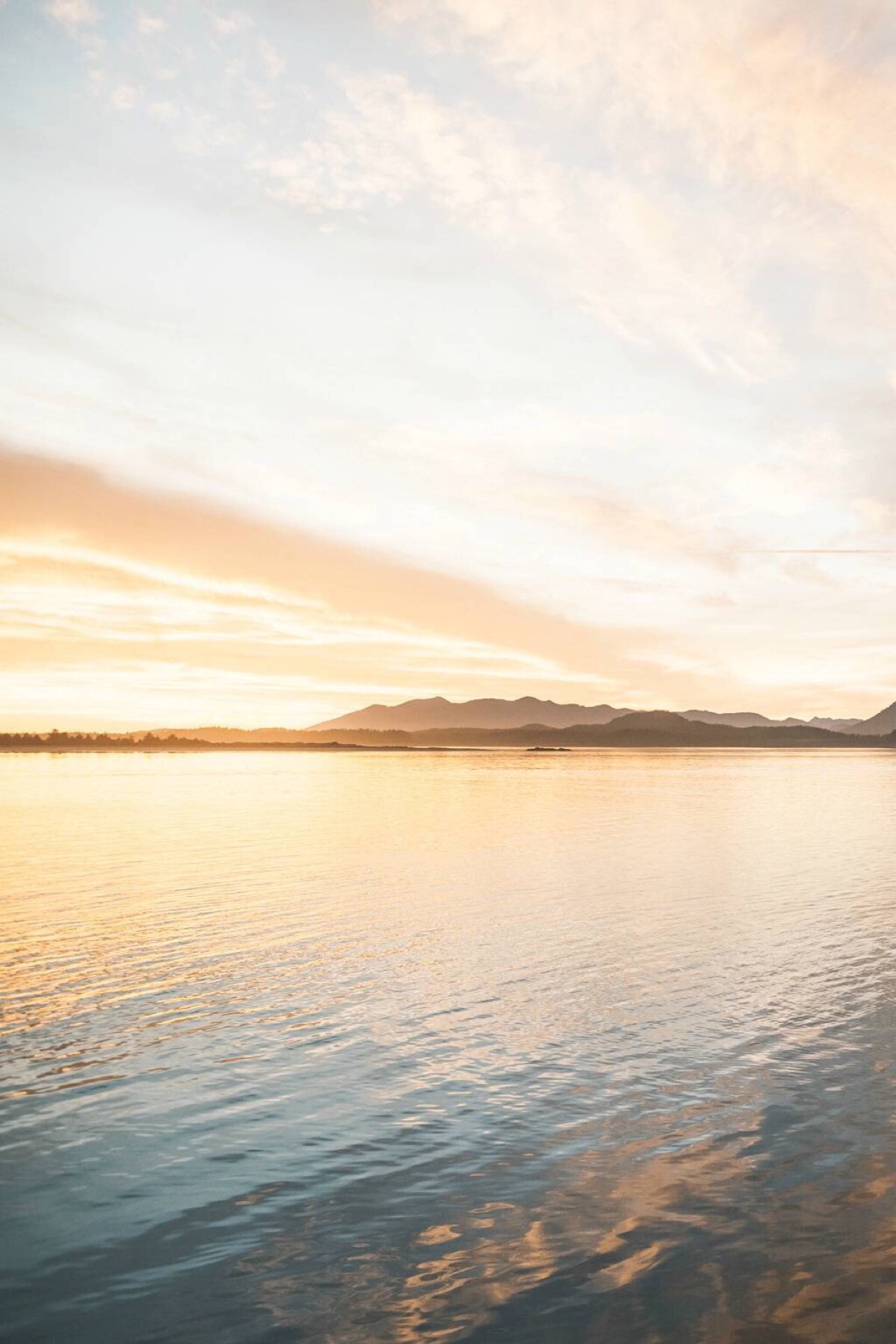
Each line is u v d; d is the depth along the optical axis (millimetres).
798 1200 7508
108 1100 9570
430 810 48906
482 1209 7414
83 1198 7586
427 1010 12633
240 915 19062
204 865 26422
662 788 75312
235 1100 9602
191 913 19188
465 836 35219
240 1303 6219
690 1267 6582
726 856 29109
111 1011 12531
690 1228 7098
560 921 18578
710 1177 7918
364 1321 6043
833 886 23000
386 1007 12773
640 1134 8781
